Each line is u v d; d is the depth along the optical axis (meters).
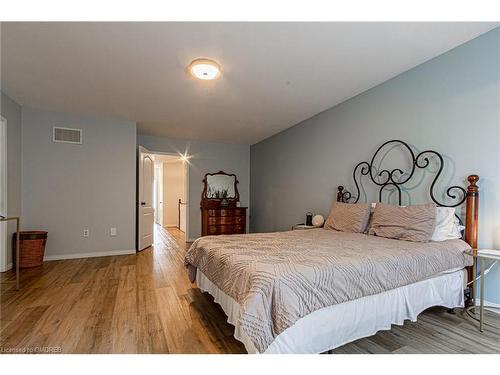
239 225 6.06
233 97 3.53
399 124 3.06
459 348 1.79
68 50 2.36
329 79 3.08
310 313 1.57
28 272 3.44
